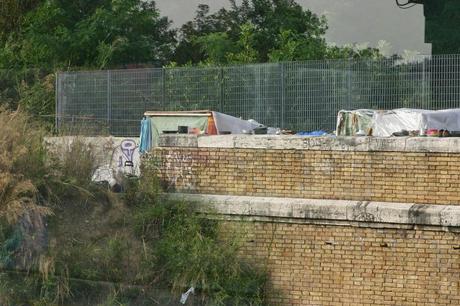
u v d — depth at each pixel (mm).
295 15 73562
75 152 40344
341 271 35188
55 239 37219
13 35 79375
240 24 75312
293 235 36000
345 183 35750
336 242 35250
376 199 35219
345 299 35125
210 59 70062
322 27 70562
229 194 37938
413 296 33969
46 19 76625
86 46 74312
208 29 76125
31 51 74812
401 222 33906
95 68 72000
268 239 36438
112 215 38531
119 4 75375
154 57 75375
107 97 54438
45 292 36000
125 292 36406
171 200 38469
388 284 34375
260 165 37312
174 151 39062
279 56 67562
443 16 60094
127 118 53812
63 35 74812
